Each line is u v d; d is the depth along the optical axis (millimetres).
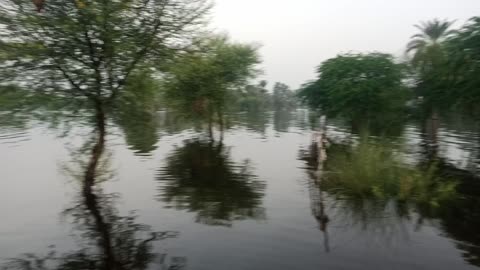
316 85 38375
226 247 7238
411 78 34719
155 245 7441
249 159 19406
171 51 11789
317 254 6832
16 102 10781
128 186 12875
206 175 14914
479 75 19000
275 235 7859
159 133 34594
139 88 12320
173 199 11094
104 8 9844
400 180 10953
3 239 7859
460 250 6957
